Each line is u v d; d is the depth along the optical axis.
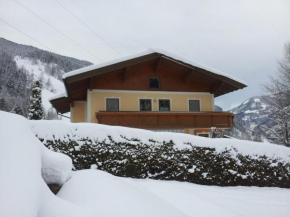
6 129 2.71
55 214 2.21
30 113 22.06
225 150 6.90
